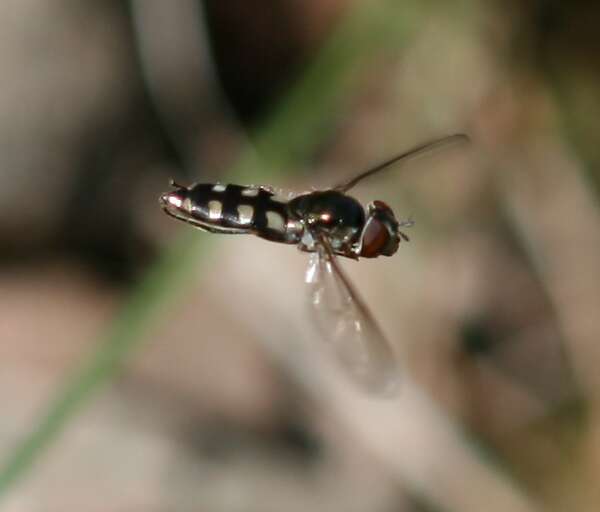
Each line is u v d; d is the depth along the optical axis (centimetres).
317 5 16
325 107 14
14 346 15
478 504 15
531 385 16
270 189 12
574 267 16
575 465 15
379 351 12
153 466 15
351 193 16
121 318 13
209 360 15
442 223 16
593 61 16
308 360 15
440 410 15
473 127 16
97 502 15
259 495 15
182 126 16
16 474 13
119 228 16
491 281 16
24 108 16
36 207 16
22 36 15
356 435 15
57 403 13
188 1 16
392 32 15
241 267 15
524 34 16
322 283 12
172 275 13
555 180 16
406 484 15
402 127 16
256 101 16
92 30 16
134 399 15
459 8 16
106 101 16
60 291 16
